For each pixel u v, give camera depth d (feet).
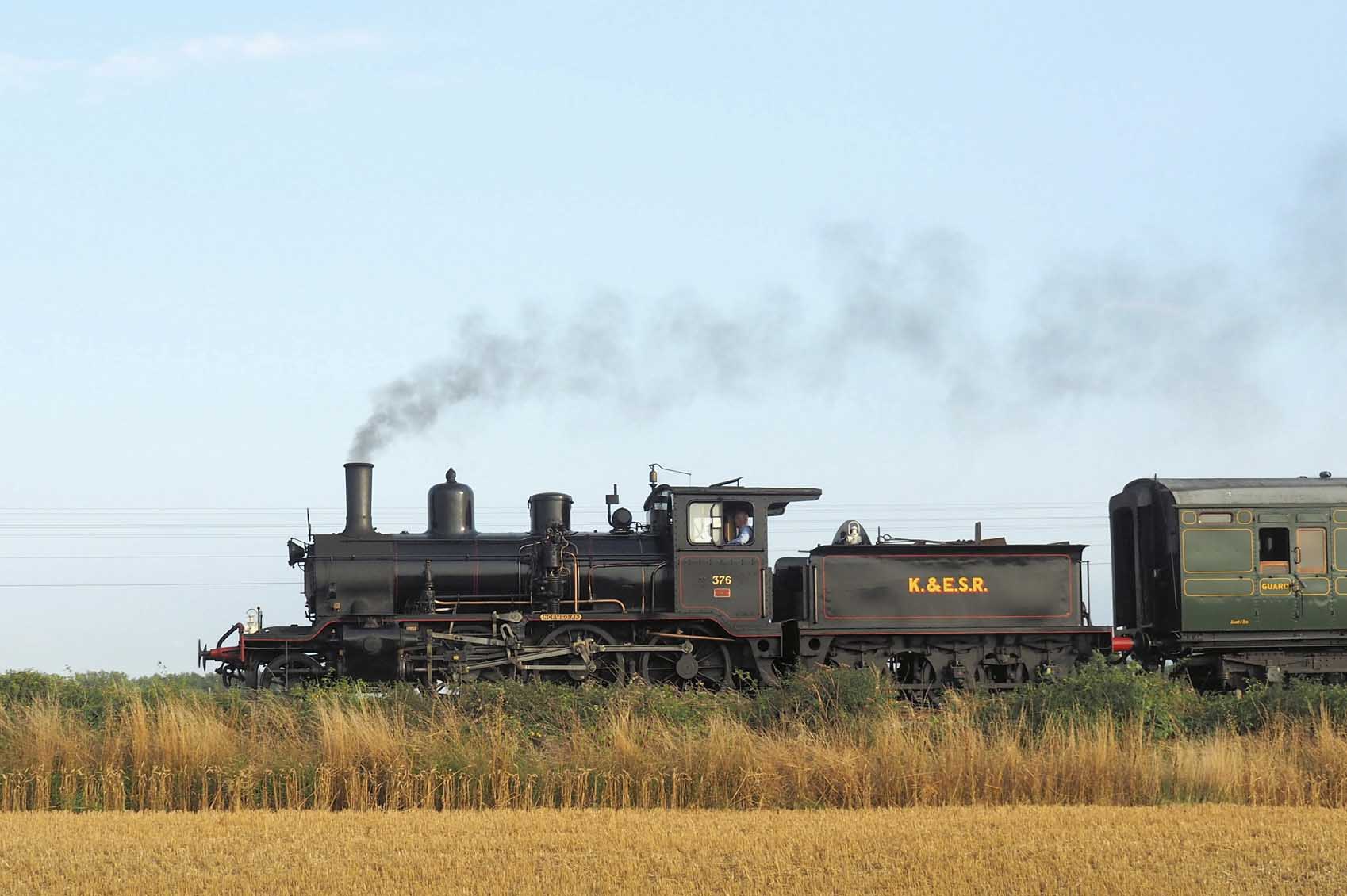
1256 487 142.31
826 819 81.56
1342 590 140.87
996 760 91.25
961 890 65.05
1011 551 136.46
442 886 65.87
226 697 109.91
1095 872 67.77
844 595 134.00
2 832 78.54
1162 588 144.97
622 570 133.69
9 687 112.78
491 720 101.71
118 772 91.09
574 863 70.38
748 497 135.03
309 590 132.26
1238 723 109.70
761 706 112.06
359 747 92.12
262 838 76.54
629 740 94.12
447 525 134.72
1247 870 68.69
